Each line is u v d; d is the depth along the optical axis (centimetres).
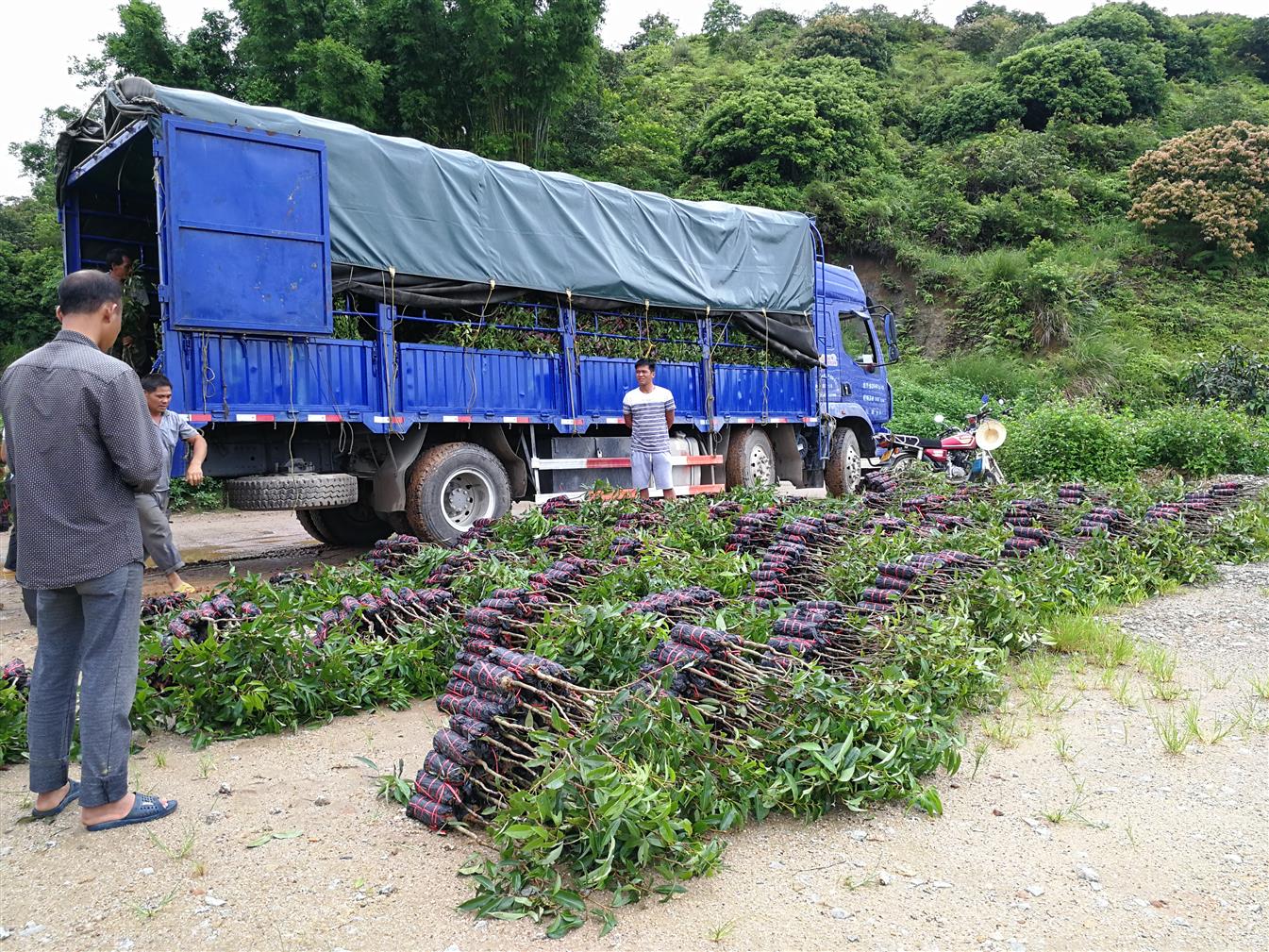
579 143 2450
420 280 908
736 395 1237
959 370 2552
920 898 303
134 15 1850
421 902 304
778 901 302
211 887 315
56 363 346
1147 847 335
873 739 384
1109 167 3638
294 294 804
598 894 307
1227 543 935
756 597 594
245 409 786
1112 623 645
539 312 1027
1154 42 4403
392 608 560
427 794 361
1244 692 507
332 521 1077
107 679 357
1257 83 4741
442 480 927
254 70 1927
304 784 404
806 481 1380
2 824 370
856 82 4125
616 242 1077
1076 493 1007
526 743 350
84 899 308
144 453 354
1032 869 321
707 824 333
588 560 667
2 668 558
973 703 485
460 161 936
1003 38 5112
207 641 465
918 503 927
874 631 461
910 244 3044
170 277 739
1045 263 2770
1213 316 2814
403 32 1941
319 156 820
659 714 347
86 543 347
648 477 1010
